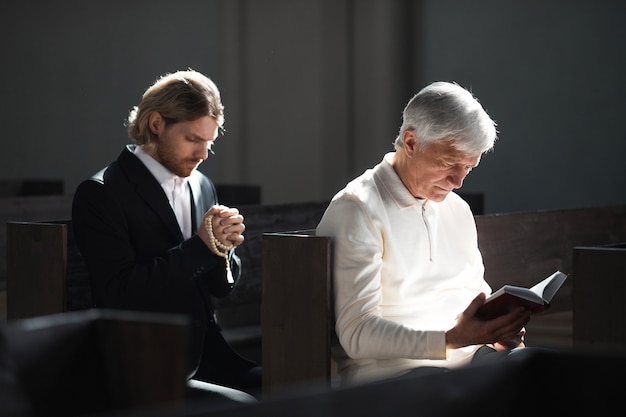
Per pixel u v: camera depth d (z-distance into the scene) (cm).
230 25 1234
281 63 1215
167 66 1253
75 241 399
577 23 1026
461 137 351
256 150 1238
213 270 406
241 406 177
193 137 400
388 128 1155
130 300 384
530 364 218
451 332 336
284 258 367
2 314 631
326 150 1195
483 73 1091
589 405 213
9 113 1281
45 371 215
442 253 383
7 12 1273
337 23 1178
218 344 411
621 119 1005
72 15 1263
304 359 364
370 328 344
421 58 1134
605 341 366
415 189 370
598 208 596
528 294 327
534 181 1063
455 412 205
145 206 396
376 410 193
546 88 1050
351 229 354
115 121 1260
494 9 1079
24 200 682
